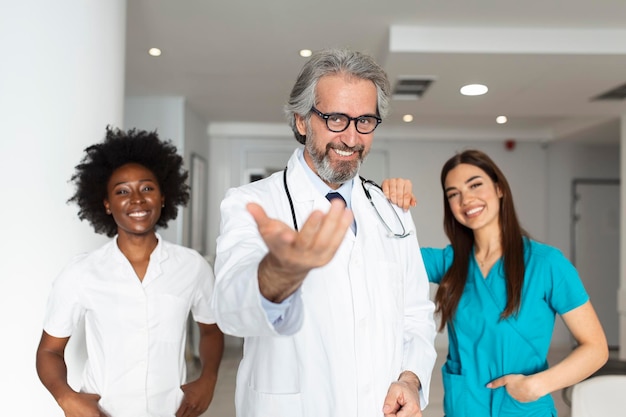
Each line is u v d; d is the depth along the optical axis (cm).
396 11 310
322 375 112
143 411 144
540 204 665
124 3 242
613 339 665
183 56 389
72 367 173
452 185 179
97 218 166
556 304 166
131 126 511
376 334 118
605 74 374
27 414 185
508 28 332
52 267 192
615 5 301
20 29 190
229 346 608
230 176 655
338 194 126
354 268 117
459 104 468
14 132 188
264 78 443
